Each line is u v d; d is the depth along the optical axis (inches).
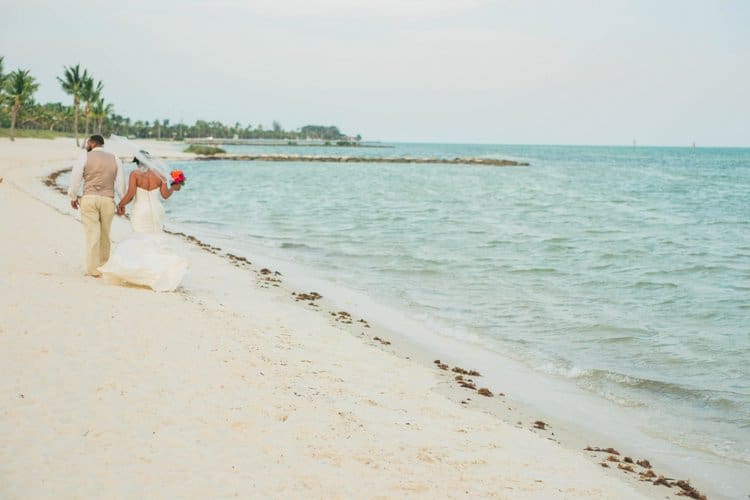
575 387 382.0
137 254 442.6
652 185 2610.7
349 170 3459.6
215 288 525.0
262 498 199.8
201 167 3368.6
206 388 282.0
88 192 448.1
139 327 351.3
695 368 422.6
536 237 1055.0
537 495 231.6
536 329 504.4
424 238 1004.6
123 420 240.8
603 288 668.7
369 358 387.9
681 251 944.9
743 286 695.7
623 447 302.2
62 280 432.5
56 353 296.4
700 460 291.7
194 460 218.8
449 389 352.5
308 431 255.9
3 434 219.5
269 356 347.9
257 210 1378.0
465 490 226.4
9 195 1007.0
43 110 5442.9
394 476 229.0
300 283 621.3
